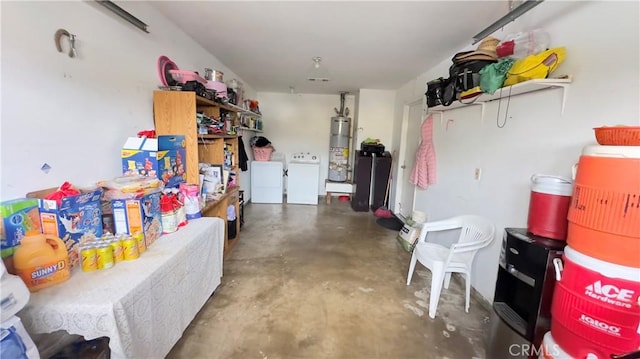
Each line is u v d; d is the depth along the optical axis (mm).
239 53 3109
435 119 3242
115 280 1213
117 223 1505
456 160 2746
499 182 2102
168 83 2250
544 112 1696
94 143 1594
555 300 1175
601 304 1004
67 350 896
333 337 1777
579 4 1483
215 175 2641
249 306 2064
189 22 2311
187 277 1649
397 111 4922
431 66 3412
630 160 925
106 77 1661
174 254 1498
